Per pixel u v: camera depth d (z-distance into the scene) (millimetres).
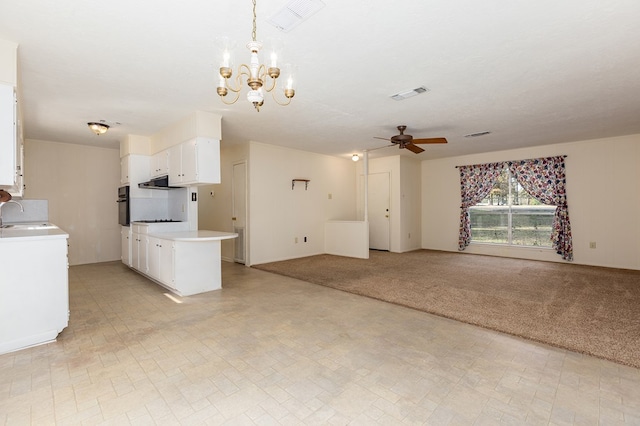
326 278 4750
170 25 2082
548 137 5449
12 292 2381
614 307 3377
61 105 3629
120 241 6238
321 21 2049
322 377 2053
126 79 2939
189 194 4707
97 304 3518
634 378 2029
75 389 1896
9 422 1600
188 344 2523
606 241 5539
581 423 1612
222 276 4949
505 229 6742
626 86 3178
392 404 1773
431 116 4195
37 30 2123
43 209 4586
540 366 2193
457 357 2324
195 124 3893
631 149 5293
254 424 1608
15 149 2299
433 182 7812
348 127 4770
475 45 2377
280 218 6352
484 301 3600
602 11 1954
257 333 2748
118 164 6219
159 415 1670
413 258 6547
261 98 1875
